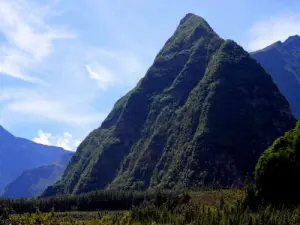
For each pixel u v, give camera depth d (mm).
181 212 98562
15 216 109375
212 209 92812
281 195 91188
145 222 95375
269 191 92750
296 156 93938
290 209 79625
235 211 81688
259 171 96125
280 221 72500
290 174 92375
